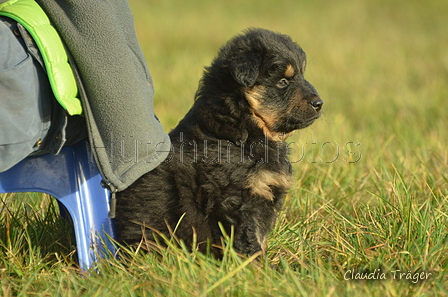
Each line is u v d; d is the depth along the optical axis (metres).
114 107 5.00
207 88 6.13
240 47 6.23
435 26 30.17
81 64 4.91
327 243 5.74
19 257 5.44
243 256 5.32
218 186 5.50
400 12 34.94
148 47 23.03
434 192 6.80
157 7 35.09
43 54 4.74
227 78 6.01
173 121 10.88
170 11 33.62
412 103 14.12
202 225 5.57
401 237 5.71
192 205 5.55
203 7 36.06
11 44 4.51
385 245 5.47
